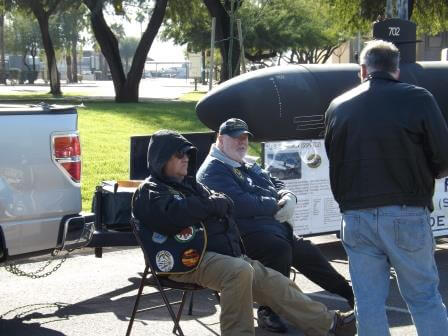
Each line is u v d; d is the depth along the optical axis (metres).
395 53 4.48
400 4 14.84
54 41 77.00
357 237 4.38
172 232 4.86
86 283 7.00
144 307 6.32
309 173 7.66
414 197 4.29
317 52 57.44
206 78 64.06
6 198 5.39
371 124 4.32
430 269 4.34
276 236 5.66
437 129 4.26
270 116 7.72
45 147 5.59
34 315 6.07
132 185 7.18
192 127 18.89
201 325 5.85
